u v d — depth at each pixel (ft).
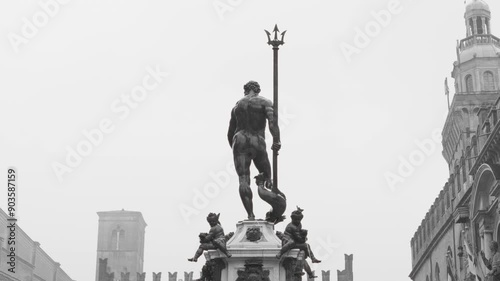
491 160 127.44
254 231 39.88
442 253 176.04
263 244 39.55
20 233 211.41
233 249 39.32
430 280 194.49
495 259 115.03
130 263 377.91
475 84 212.64
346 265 277.85
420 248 211.00
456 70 218.18
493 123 131.85
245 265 39.04
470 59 214.69
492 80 212.64
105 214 384.88
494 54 213.66
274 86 45.03
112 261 378.73
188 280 290.97
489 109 143.33
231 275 39.29
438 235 177.88
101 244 381.40
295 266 40.45
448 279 165.48
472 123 194.80
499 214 119.24
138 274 292.61
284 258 39.11
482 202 128.88
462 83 215.92
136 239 383.45
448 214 166.50
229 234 41.96
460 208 144.25
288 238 39.19
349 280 275.39
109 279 293.43
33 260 231.50
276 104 44.57
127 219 384.68
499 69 212.64
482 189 128.36
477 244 132.77
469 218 142.41
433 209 187.83
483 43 217.15
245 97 43.91
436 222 183.93
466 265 144.77
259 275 38.75
